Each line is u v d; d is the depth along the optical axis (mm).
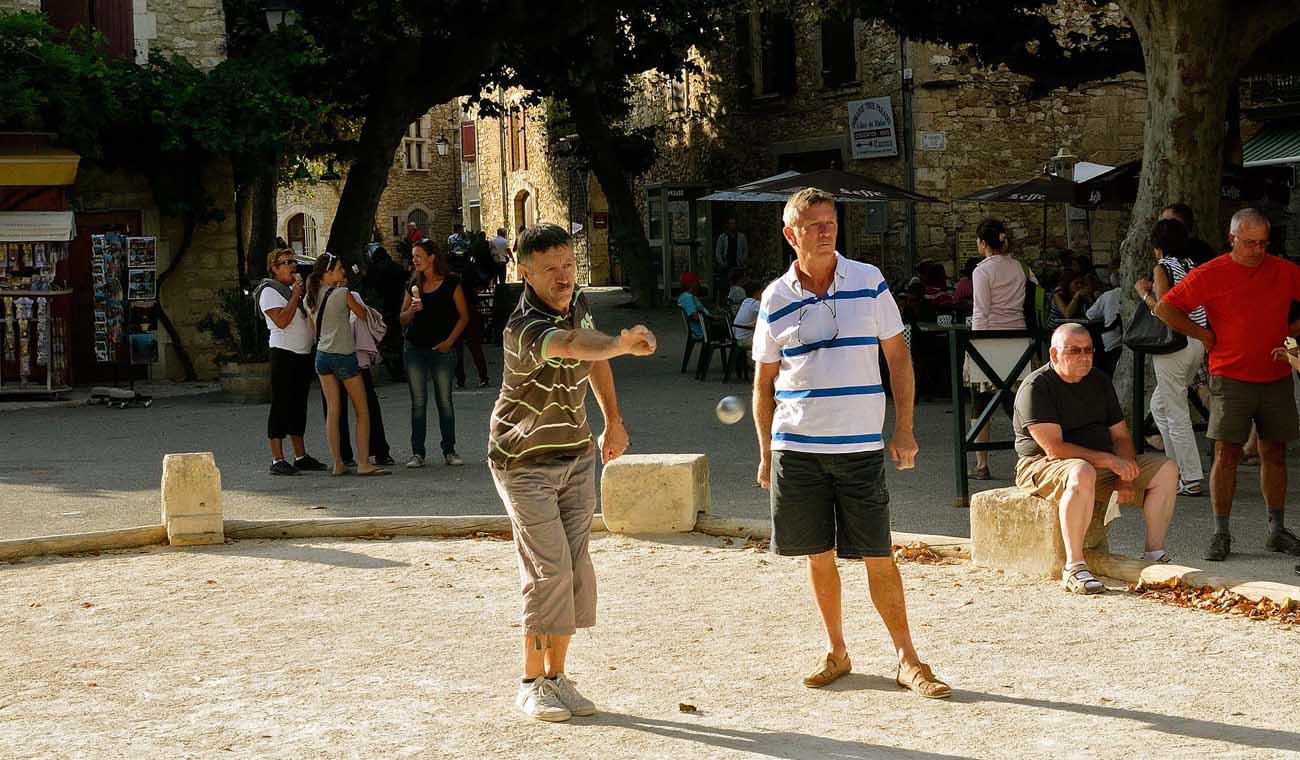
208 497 8328
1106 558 6801
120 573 7598
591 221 38594
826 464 5023
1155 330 8750
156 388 18953
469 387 17438
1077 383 6867
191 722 4918
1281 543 7195
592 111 27969
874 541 5059
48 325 17328
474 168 52312
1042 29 16781
